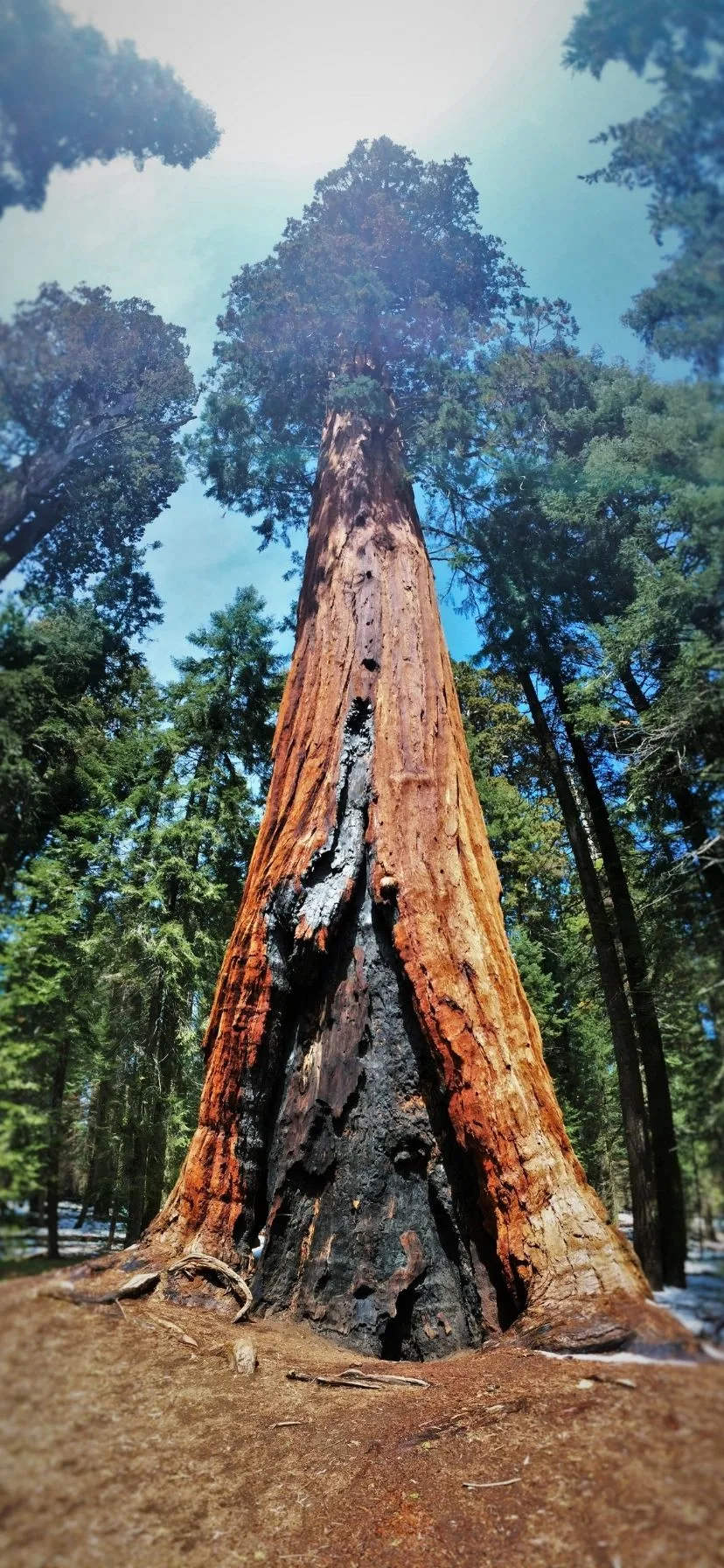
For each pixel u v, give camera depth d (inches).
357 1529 198.5
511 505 534.3
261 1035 341.7
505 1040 296.2
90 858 481.4
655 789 366.9
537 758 679.1
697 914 296.2
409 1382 256.7
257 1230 329.1
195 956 573.3
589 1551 148.8
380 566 438.9
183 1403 222.7
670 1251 230.1
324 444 521.0
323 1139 327.6
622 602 467.2
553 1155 271.3
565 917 591.2
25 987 317.4
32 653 399.5
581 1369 210.2
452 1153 305.3
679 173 254.8
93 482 434.6
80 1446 185.9
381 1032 334.6
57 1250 277.1
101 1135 481.4
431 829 353.4
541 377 526.9
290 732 408.2
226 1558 182.4
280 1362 264.8
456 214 560.4
